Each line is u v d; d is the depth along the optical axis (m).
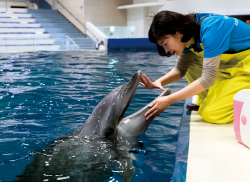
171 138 2.27
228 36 2.19
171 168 1.72
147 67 6.96
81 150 1.95
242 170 1.46
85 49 14.52
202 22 2.20
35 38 14.00
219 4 14.03
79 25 18.28
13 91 4.26
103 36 14.66
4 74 5.89
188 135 2.04
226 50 2.20
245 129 1.76
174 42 2.20
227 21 2.22
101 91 4.27
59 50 13.02
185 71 2.86
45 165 1.76
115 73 6.04
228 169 1.47
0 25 16.62
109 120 2.13
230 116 2.31
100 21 18.84
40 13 19.02
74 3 18.55
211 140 1.92
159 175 1.62
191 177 1.39
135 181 1.56
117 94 2.21
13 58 9.09
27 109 3.30
